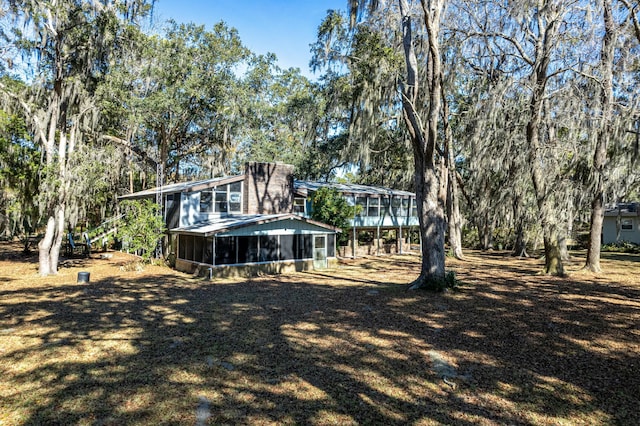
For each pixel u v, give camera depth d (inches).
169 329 343.0
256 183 880.9
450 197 1025.5
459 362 268.5
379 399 213.2
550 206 613.0
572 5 583.2
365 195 1048.8
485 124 696.4
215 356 276.8
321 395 217.2
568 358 276.7
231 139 1206.9
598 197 700.0
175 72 1007.6
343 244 1080.8
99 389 222.1
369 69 639.1
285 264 736.3
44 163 653.9
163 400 209.5
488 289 540.7
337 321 372.5
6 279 614.9
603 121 564.7
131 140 1032.2
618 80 601.0
